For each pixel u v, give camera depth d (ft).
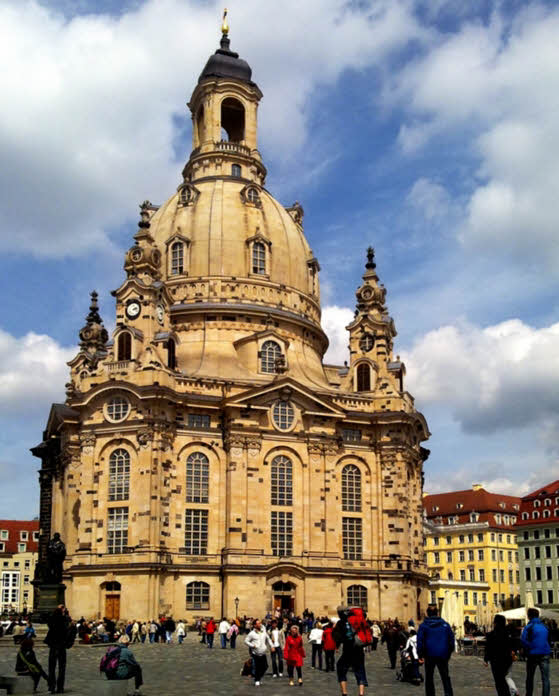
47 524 418.31
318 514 361.92
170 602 334.85
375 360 405.80
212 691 138.21
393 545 372.17
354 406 387.75
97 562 338.54
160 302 378.53
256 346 388.78
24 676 126.82
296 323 413.59
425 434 413.39
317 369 417.69
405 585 367.45
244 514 349.20
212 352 390.83
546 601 530.27
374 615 363.76
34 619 314.96
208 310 397.60
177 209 425.28
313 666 185.98
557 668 194.18
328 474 368.68
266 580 344.28
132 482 342.23
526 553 545.85
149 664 196.95
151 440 341.41
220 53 473.26
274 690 140.67
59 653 126.52
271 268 414.62
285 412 367.66
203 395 360.48
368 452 383.04
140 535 334.03
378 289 420.77
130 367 355.97
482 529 565.94
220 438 358.64
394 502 376.27
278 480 361.51
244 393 357.20
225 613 337.11
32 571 638.12
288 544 356.59
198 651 242.99
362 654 118.11
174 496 346.74
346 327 416.05
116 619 330.34
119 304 372.38
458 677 169.68
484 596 547.90
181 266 409.69
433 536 590.55
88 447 350.02
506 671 104.27
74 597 336.08
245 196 423.23
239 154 451.12
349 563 367.45
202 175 448.24
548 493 544.21
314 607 350.23
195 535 347.15
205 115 458.91
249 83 467.52
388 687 148.25
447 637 101.71
